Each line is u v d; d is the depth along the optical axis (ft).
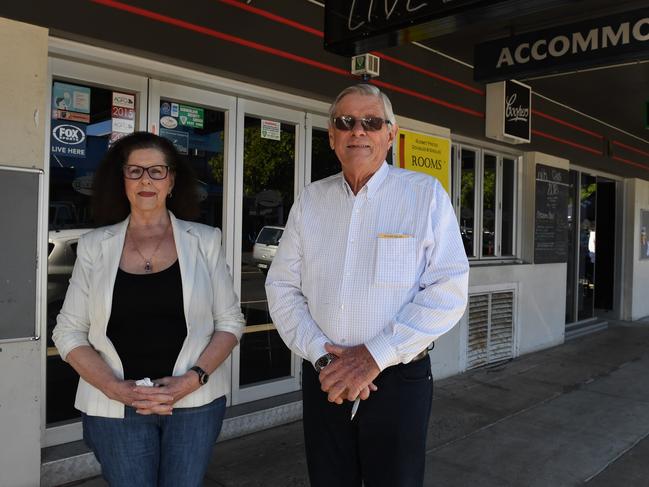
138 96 11.89
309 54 14.11
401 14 10.82
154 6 11.03
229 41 12.32
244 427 13.39
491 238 22.71
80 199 11.29
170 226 7.16
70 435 11.12
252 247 14.24
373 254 6.40
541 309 24.18
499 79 16.31
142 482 6.44
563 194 25.27
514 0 9.51
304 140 15.12
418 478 6.57
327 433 6.79
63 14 9.86
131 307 6.54
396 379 6.39
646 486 11.47
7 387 9.61
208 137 13.25
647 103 23.94
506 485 11.44
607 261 33.78
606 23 14.20
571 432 14.46
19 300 9.68
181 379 6.36
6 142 9.48
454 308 6.11
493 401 16.97
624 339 27.04
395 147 16.92
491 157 22.58
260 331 14.60
